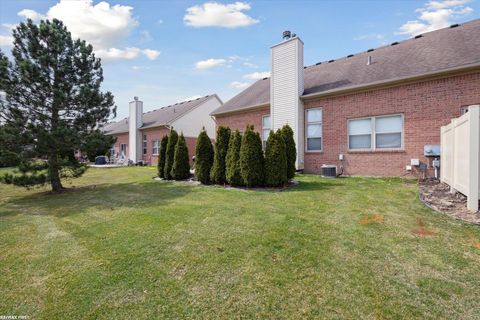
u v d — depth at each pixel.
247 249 3.31
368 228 3.91
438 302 2.19
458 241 3.33
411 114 8.67
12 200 8.15
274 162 7.62
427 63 8.68
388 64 10.02
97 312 2.24
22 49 8.53
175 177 10.49
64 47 8.93
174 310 2.22
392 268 2.73
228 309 2.21
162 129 21.78
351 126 10.05
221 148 8.62
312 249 3.24
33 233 4.46
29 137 8.14
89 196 7.97
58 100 8.52
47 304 2.39
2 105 8.23
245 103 14.05
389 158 9.16
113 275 2.83
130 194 7.88
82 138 9.22
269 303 2.25
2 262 3.28
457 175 5.37
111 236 4.07
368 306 2.16
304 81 12.45
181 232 4.05
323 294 2.34
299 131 11.17
